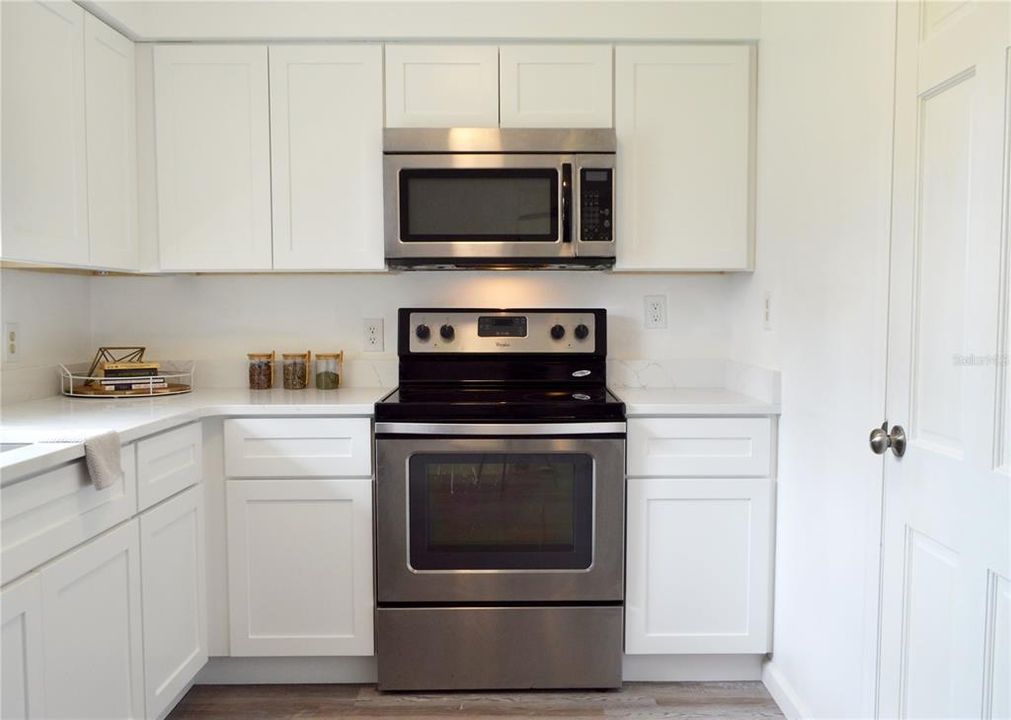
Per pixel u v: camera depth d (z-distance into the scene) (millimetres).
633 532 2029
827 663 1706
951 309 1228
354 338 2492
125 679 1590
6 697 1197
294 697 2037
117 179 2049
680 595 2045
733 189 2217
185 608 1887
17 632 1226
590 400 2047
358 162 2182
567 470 1984
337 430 2002
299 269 2205
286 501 2012
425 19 2143
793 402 1920
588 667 2033
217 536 2012
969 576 1173
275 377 2475
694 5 2164
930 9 1293
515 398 2102
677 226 2217
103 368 2242
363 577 2023
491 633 2012
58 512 1349
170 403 2051
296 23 2139
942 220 1253
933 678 1278
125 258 2096
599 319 2334
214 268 2195
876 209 1476
